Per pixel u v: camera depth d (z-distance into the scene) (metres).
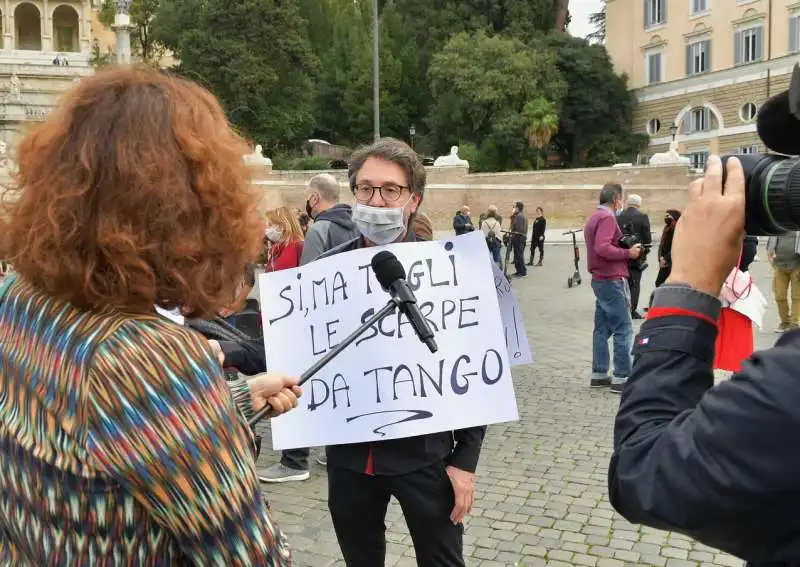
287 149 49.44
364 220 2.57
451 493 2.41
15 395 1.11
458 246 2.53
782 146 1.15
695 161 46.03
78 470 1.03
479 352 2.46
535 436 5.62
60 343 1.08
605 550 3.82
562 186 37.88
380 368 2.45
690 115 46.38
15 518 1.07
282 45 46.03
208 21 45.28
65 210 1.09
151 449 1.02
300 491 4.62
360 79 52.69
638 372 1.13
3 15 59.81
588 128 49.38
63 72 57.22
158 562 1.07
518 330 2.63
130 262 1.08
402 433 2.36
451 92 45.81
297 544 3.92
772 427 0.88
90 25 62.66
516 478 4.79
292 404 1.74
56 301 1.13
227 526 1.06
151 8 49.94
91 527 1.04
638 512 1.02
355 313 2.52
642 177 37.50
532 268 19.69
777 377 0.89
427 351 2.46
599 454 5.21
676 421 1.03
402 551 3.85
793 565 0.94
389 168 2.55
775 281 9.66
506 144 44.41
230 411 1.10
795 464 0.87
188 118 1.18
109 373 1.03
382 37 53.81
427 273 2.51
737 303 3.39
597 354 7.05
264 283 2.63
